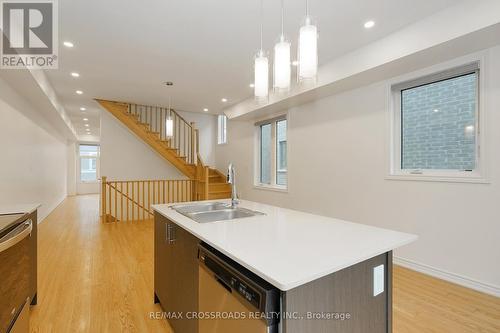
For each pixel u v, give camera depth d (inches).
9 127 147.0
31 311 82.3
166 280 78.3
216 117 295.7
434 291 94.3
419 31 93.7
